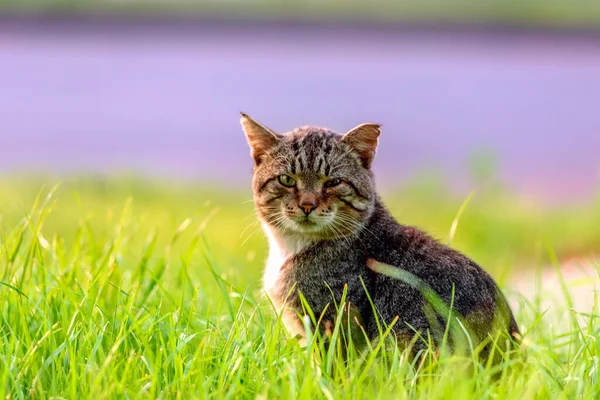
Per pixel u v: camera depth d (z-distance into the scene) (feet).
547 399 19.06
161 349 20.13
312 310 24.11
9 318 22.27
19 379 19.20
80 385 18.94
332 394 18.89
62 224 44.70
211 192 63.36
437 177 60.70
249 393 19.29
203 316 24.54
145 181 63.72
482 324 22.34
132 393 18.78
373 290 23.76
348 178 25.49
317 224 24.90
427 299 22.56
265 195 26.22
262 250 43.83
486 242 48.29
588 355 21.38
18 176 64.69
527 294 36.11
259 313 23.31
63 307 21.93
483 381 19.54
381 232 25.03
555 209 55.98
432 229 49.67
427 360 21.50
